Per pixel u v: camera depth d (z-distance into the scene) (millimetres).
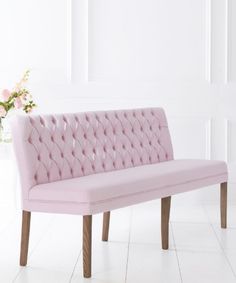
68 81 7352
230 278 4781
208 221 6621
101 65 7367
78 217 6875
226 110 7438
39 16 7309
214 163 6309
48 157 5312
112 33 7352
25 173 5086
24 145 5113
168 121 7422
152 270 4984
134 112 6422
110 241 5863
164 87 7387
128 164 6191
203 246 5648
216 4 7371
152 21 7363
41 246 5688
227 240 5844
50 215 6973
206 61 7395
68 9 7297
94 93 7363
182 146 7457
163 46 7379
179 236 6004
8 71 7344
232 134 7469
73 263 5180
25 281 4746
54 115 5551
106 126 6039
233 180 7477
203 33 7383
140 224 6535
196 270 4973
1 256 5383
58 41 7324
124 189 5133
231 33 7395
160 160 6590
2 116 6465
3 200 6906
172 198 7484
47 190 4977
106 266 5098
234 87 7410
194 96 7406
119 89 7367
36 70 7344
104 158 5945
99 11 7336
